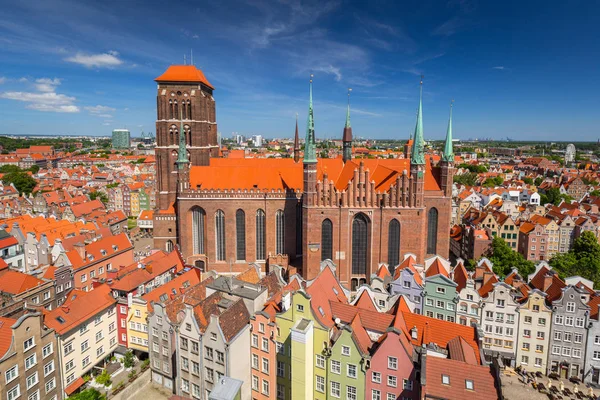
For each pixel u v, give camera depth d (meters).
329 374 50.22
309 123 81.38
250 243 97.81
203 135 106.69
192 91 103.75
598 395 63.38
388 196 84.38
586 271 90.62
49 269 84.12
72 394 61.47
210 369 54.56
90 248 99.12
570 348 66.25
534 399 62.69
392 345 46.03
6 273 77.75
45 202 183.88
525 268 95.25
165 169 105.81
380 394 47.59
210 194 95.56
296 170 101.31
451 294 69.12
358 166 94.06
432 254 95.00
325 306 55.72
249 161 105.81
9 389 51.16
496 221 130.62
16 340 51.81
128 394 61.72
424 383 42.12
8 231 115.25
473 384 42.22
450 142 91.00
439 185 93.81
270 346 54.44
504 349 69.38
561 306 65.69
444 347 50.69
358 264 88.62
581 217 128.88
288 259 95.44
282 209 96.12
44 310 65.25
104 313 68.88
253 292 61.34
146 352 72.94
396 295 65.81
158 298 70.38
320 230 85.38
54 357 58.22
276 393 55.38
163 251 103.25
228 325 53.72
